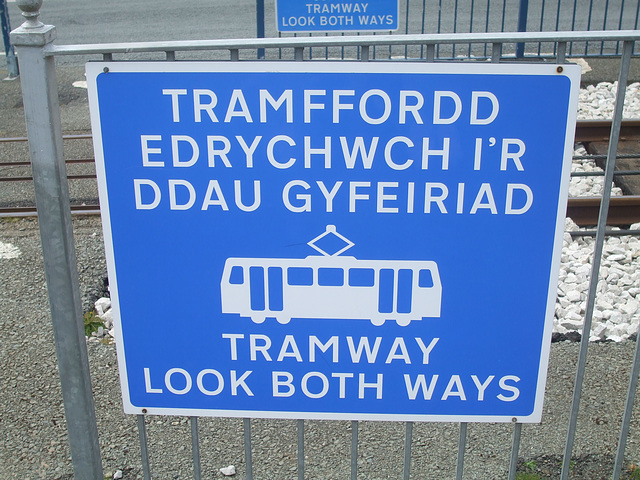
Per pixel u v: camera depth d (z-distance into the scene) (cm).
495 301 222
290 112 206
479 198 212
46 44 207
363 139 207
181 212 218
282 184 213
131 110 208
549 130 206
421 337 227
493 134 206
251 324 228
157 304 227
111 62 204
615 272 528
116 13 1447
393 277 221
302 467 250
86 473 252
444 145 207
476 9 1355
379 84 202
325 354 230
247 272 223
